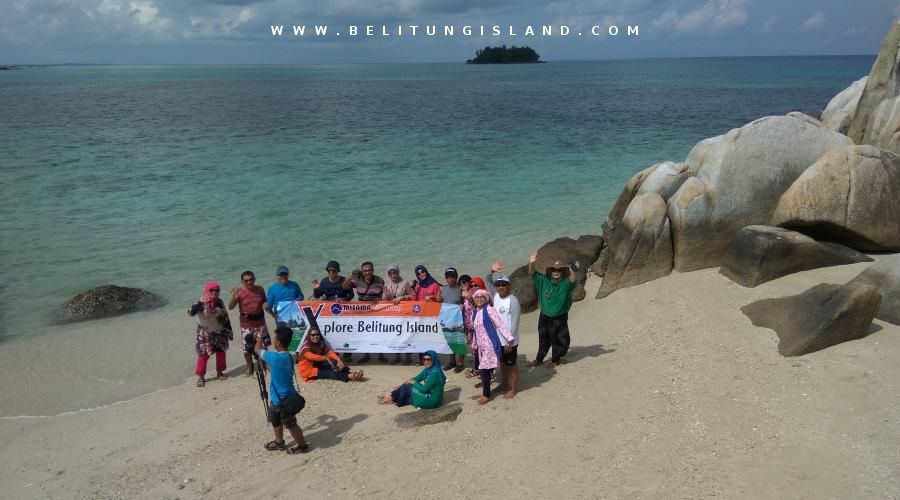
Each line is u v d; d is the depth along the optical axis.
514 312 9.63
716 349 10.20
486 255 18.02
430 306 11.18
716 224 13.48
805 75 135.25
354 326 11.30
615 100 74.44
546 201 24.30
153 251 18.30
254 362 11.06
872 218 12.69
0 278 16.06
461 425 8.98
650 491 7.00
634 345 11.08
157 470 8.26
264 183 27.66
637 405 8.92
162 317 13.90
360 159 33.75
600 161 32.53
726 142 13.75
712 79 124.50
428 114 60.31
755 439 7.70
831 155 13.02
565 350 10.68
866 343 9.41
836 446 7.34
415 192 25.95
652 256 13.77
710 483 6.98
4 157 33.66
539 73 199.62
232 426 9.34
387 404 9.81
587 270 15.60
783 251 12.19
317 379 10.79
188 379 11.17
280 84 134.62
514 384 9.70
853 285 9.73
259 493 7.67
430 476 7.79
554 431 8.53
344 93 98.62
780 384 8.83
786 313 10.45
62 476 8.20
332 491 7.61
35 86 118.31
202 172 30.05
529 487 7.38
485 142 39.75
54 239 19.33
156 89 109.62
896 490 6.51
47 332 13.10
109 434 9.26
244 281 11.06
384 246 18.84
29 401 10.34
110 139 41.22
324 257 17.89
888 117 15.50
